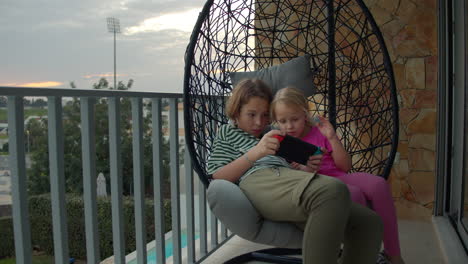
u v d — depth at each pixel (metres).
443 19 2.68
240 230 1.32
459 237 2.34
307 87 1.95
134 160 1.71
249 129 1.57
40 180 8.52
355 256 1.28
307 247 1.14
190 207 2.08
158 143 1.82
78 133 8.72
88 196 1.47
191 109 1.77
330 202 1.13
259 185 1.36
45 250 9.32
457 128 2.62
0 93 1.10
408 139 2.85
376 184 1.49
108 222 8.76
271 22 2.91
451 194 2.73
